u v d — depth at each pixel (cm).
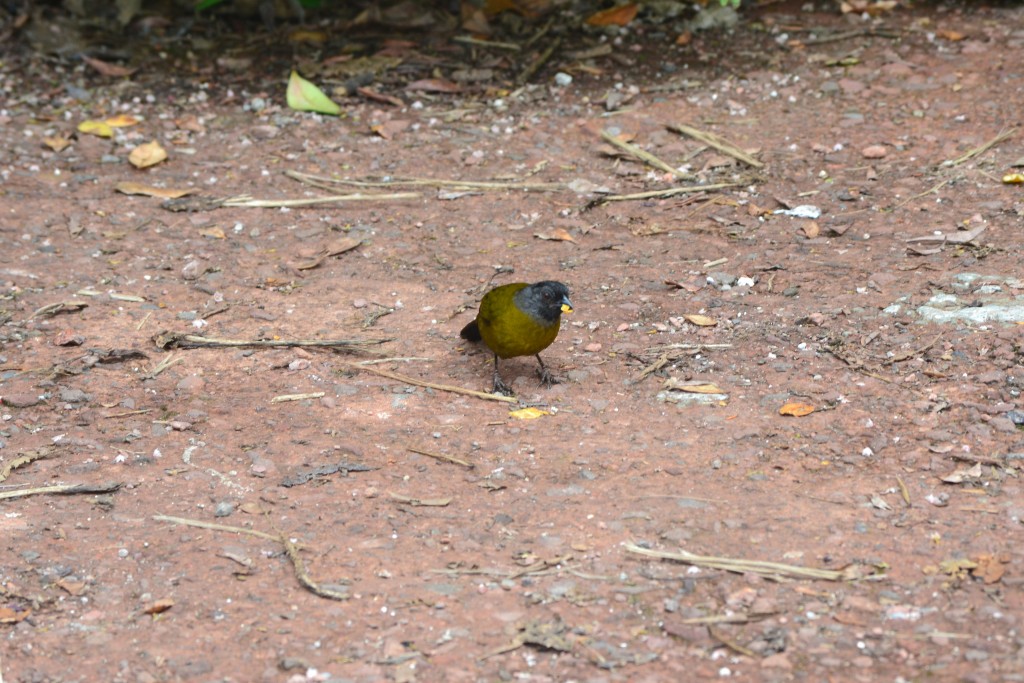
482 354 1183
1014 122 1597
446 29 2009
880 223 1389
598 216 1480
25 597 820
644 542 852
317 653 751
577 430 1028
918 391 1048
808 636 743
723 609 775
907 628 745
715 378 1102
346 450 1009
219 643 765
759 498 900
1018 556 809
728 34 1939
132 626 787
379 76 1883
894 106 1680
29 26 1997
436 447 1011
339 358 1180
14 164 1623
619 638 753
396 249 1413
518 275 1338
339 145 1692
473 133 1709
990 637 730
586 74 1855
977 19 1906
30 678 737
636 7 1997
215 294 1311
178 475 975
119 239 1440
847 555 823
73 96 1834
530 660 737
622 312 1240
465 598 802
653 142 1652
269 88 1864
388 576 830
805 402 1044
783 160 1578
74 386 1132
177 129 1742
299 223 1484
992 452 946
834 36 1892
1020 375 1052
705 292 1267
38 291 1312
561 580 816
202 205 1527
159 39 2006
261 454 1007
